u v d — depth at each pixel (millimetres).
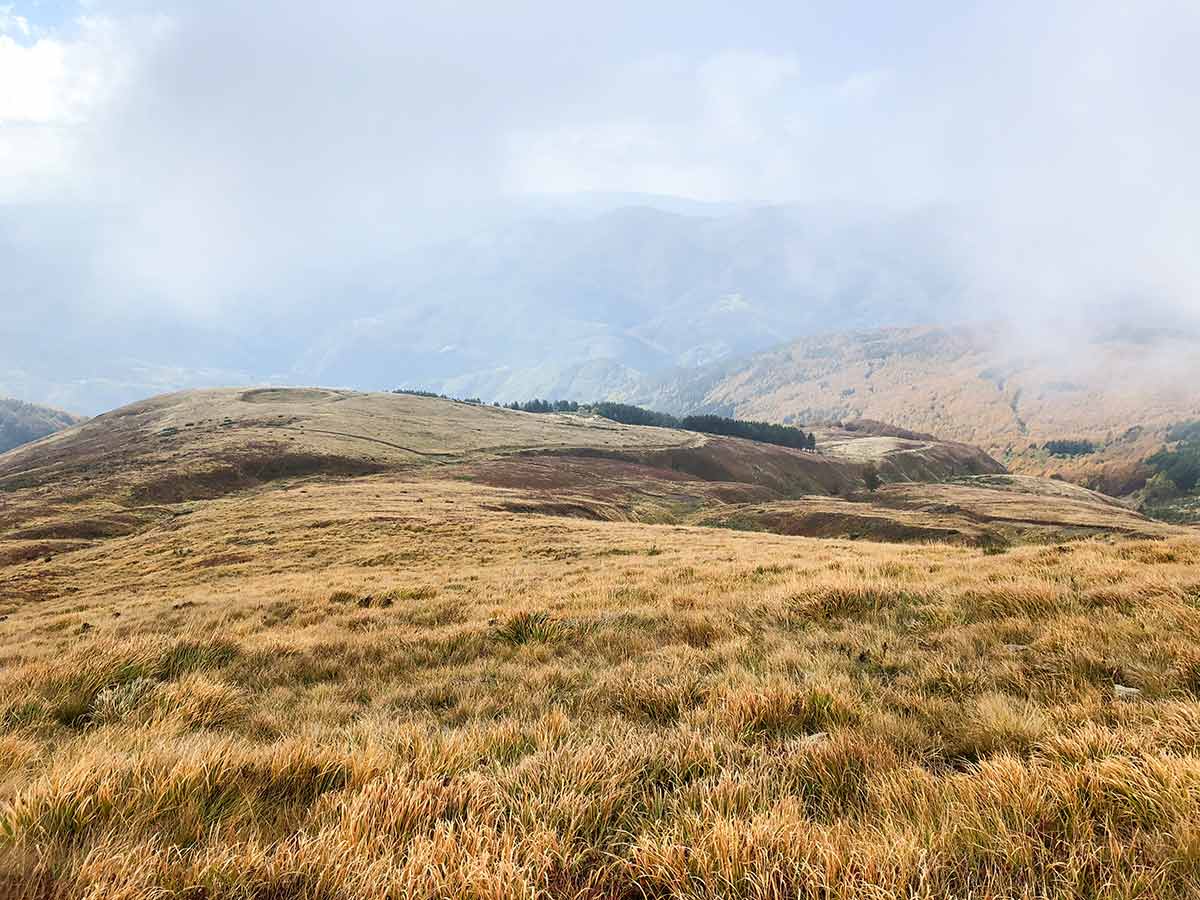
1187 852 2564
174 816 3219
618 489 85875
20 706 5605
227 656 8547
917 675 5738
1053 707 4520
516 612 9531
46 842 2797
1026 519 71750
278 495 57844
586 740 4355
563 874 2875
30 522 56250
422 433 118500
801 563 13969
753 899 2541
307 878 2674
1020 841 2738
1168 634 5781
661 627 8664
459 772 3885
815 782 3666
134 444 103750
